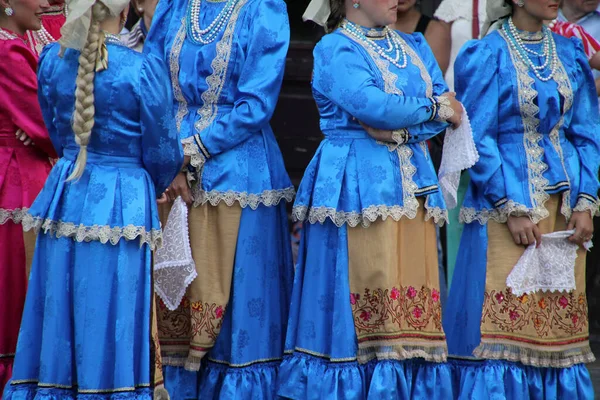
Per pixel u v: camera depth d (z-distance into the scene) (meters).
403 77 9.41
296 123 14.92
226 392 9.64
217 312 9.73
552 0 9.76
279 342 10.05
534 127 9.98
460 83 10.09
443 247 13.98
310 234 9.59
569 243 10.02
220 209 9.73
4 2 9.98
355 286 9.32
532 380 9.92
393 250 9.26
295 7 14.77
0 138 10.16
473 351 9.90
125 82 8.42
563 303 10.04
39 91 8.88
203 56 9.80
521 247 9.91
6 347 10.05
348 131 9.48
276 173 10.03
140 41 12.02
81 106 8.32
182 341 10.09
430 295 9.55
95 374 8.40
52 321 8.52
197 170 9.71
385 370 9.17
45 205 8.67
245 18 9.80
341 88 9.20
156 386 8.69
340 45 9.30
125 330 8.45
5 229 10.05
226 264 9.75
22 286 10.13
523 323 9.82
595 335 13.55
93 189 8.52
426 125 9.41
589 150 10.21
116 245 8.48
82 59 8.32
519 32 10.05
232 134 9.60
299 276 9.71
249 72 9.71
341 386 9.23
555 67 9.98
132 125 8.56
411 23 12.47
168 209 10.01
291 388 9.48
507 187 9.83
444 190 9.88
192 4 10.04
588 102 10.29
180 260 9.51
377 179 9.23
